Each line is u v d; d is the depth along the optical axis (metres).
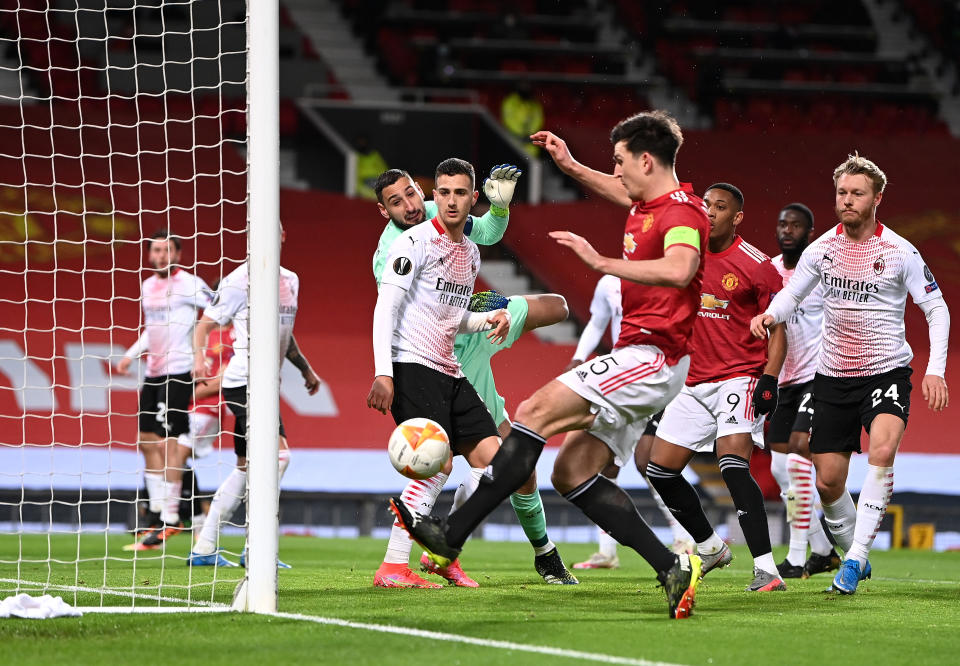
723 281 19.30
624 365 13.97
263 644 11.62
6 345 51.09
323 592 17.33
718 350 19.42
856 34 81.31
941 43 81.44
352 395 53.72
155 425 31.30
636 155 14.21
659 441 19.48
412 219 19.98
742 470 19.11
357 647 11.45
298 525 46.06
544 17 81.12
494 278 63.34
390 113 66.62
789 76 78.50
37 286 54.88
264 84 14.56
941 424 54.88
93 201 59.19
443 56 75.69
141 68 68.56
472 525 13.65
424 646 11.54
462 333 17.64
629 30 79.56
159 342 31.33
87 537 37.84
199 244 59.06
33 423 48.72
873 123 76.62
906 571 28.41
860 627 14.02
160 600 15.58
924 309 18.62
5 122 63.03
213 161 64.19
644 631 12.95
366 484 48.16
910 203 67.75
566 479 14.38
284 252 60.16
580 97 75.69
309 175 67.56
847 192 18.25
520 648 11.47
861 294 18.64
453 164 17.17
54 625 12.90
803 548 23.45
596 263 13.02
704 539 19.62
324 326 57.00
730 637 12.70
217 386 22.94
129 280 56.34
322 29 78.62
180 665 10.44
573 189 70.75
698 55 77.69
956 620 15.09
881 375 18.91
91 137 63.34
